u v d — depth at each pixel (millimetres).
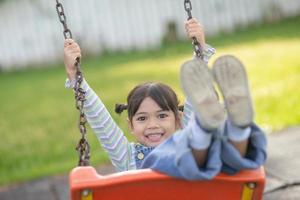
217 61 2342
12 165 6504
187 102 3422
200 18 14727
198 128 2367
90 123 3260
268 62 10078
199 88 2326
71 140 7148
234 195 2537
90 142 6820
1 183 5906
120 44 14844
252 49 11672
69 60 3154
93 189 2461
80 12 14633
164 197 2537
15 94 11141
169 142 2576
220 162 2416
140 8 14812
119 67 12320
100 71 12109
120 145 3289
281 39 12430
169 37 14859
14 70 14516
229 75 2332
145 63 12391
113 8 14750
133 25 14820
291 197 4504
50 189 5523
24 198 5367
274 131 6254
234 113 2314
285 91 7840
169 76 10367
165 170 2469
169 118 3219
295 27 13711
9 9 14359
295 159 5273
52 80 12273
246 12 14898
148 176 2469
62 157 6559
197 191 2533
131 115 3262
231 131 2383
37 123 8336
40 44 14555
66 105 9352
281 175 4930
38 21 14508
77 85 3033
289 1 14938
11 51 14484
